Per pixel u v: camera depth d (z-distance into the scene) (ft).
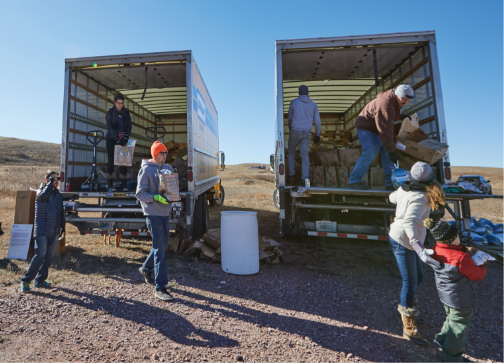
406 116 15.15
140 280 12.52
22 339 7.66
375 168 16.97
